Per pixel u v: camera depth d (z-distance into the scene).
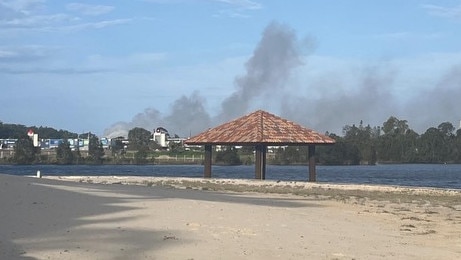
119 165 125.94
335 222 18.52
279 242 14.02
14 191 20.58
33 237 13.16
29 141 134.00
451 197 31.61
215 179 44.25
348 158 127.19
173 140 162.88
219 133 44.69
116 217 16.30
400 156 144.62
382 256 13.14
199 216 17.22
